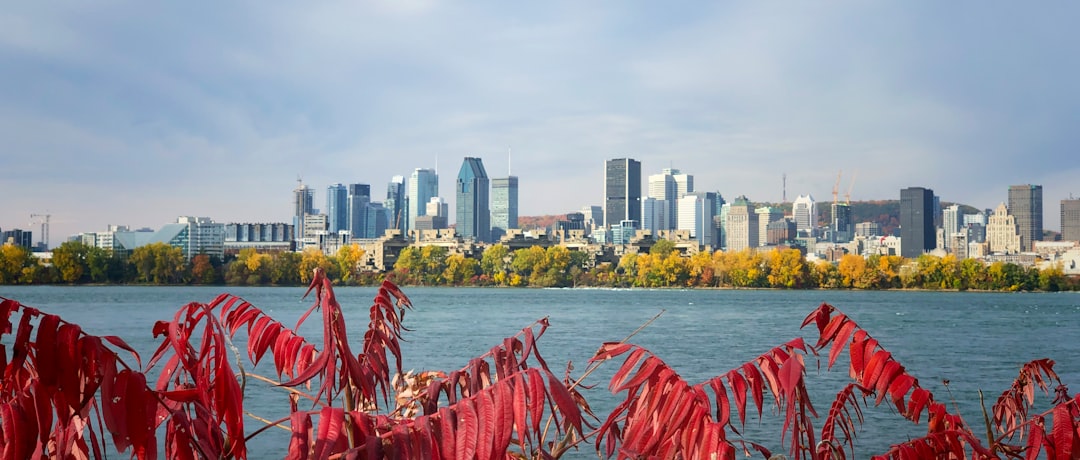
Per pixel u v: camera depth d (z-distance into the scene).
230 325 3.38
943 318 102.00
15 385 2.67
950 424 3.73
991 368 42.28
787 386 3.10
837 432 17.75
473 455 2.53
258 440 17.33
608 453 3.50
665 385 3.10
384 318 3.86
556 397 2.58
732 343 55.50
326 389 3.09
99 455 2.74
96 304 112.06
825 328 3.87
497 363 3.59
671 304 141.00
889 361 3.76
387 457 2.56
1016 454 4.08
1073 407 3.70
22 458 2.45
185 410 3.00
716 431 2.95
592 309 117.44
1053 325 86.81
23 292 164.62
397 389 3.80
